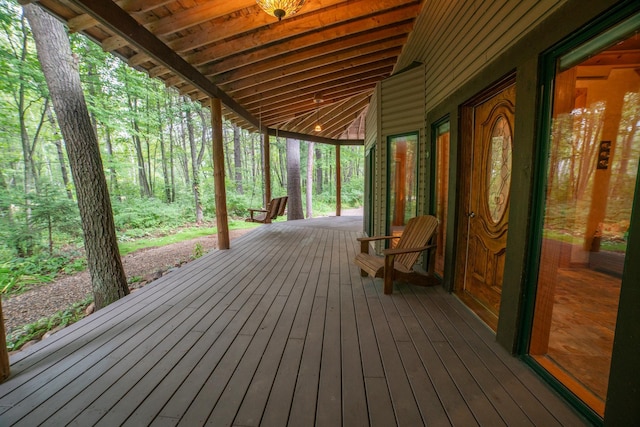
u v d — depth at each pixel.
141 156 12.37
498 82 2.08
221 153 4.89
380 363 1.79
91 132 4.03
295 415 1.39
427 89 3.54
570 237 3.45
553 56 1.55
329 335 2.14
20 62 6.04
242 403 1.47
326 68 4.63
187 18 2.92
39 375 1.72
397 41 4.17
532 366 1.72
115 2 2.57
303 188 19.47
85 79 7.96
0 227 5.80
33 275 5.25
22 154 7.95
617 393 1.15
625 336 1.12
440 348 1.95
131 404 1.48
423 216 3.32
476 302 2.62
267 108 6.45
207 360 1.85
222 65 4.09
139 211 9.73
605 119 3.09
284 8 2.33
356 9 3.17
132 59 3.55
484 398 1.48
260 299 2.86
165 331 2.23
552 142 1.65
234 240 5.94
